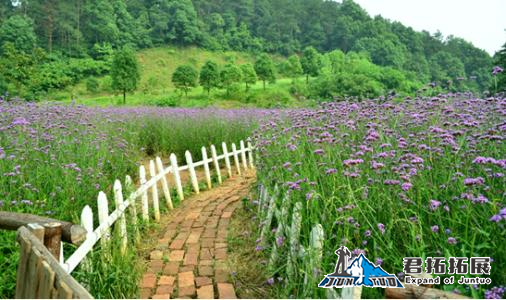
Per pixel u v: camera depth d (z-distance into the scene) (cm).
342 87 3753
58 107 932
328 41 17825
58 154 621
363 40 16350
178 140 1212
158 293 400
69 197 511
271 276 409
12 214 324
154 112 1473
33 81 4512
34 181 520
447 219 330
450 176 350
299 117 670
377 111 582
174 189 871
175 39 14575
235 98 7312
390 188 371
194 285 416
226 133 1242
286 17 17812
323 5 19300
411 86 6762
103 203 444
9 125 645
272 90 7988
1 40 10762
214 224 625
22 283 243
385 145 416
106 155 726
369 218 363
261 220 536
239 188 914
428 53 17788
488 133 427
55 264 212
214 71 7975
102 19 13088
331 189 410
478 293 259
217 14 16538
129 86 6650
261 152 717
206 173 936
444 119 520
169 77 11888
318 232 334
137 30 13938
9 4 13288
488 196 330
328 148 466
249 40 16062
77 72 10112
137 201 667
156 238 577
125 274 398
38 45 11669
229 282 421
